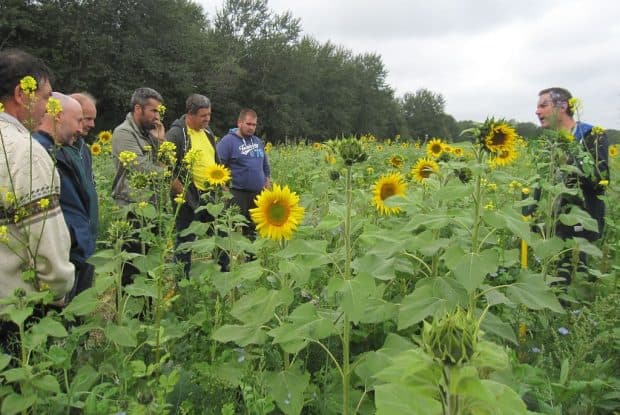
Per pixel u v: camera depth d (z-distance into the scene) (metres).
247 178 6.40
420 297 2.60
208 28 48.91
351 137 2.64
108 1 32.34
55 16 31.09
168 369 2.72
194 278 3.77
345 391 2.48
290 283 2.91
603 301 3.11
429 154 6.28
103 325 2.85
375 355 2.40
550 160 3.82
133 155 4.04
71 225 3.15
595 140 4.23
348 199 2.66
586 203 4.33
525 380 2.50
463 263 2.44
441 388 1.25
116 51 32.94
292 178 10.12
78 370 2.57
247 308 2.63
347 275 2.61
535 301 2.60
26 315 2.15
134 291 2.88
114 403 2.41
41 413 2.29
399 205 3.19
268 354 3.06
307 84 50.41
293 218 2.82
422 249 2.79
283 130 48.09
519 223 2.58
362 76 58.75
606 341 2.87
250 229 6.50
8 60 2.71
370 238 2.60
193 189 5.25
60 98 3.26
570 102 4.28
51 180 2.61
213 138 5.76
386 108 61.53
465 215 2.93
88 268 3.44
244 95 47.12
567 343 2.95
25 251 2.55
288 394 2.46
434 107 69.00
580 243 3.48
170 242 3.20
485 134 2.62
